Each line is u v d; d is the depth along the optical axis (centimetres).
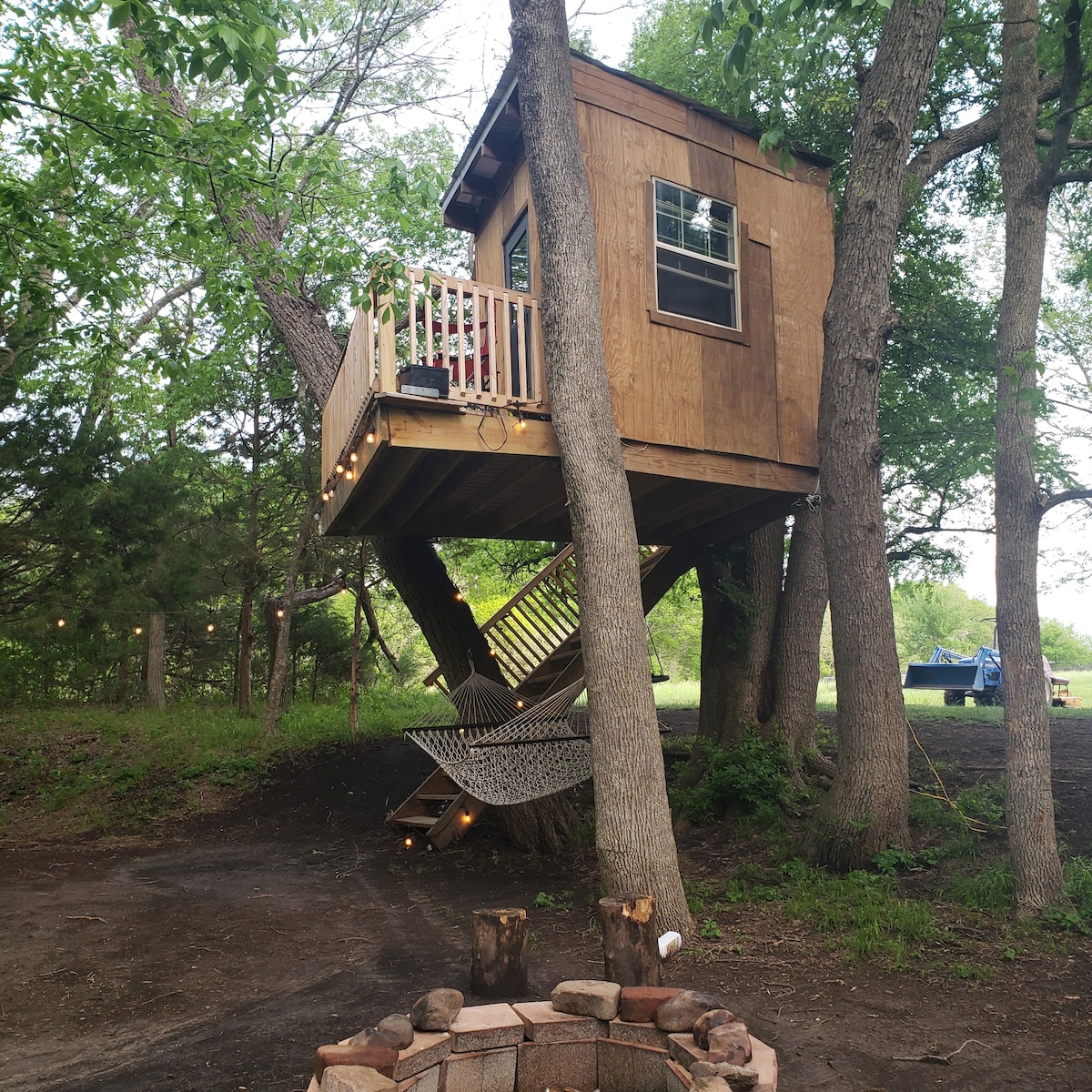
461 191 890
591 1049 343
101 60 786
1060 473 764
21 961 542
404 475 707
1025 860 559
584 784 1047
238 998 475
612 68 732
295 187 977
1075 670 4225
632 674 577
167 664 1908
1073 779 815
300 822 1034
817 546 969
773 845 749
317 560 1487
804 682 963
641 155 741
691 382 735
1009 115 654
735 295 787
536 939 580
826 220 866
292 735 1317
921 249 1130
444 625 985
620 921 438
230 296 910
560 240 622
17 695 1636
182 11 564
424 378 611
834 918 562
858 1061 373
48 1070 384
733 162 803
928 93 1036
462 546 1644
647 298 721
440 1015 332
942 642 4272
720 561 1007
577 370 612
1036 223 636
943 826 719
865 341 714
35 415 1124
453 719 973
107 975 516
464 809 891
